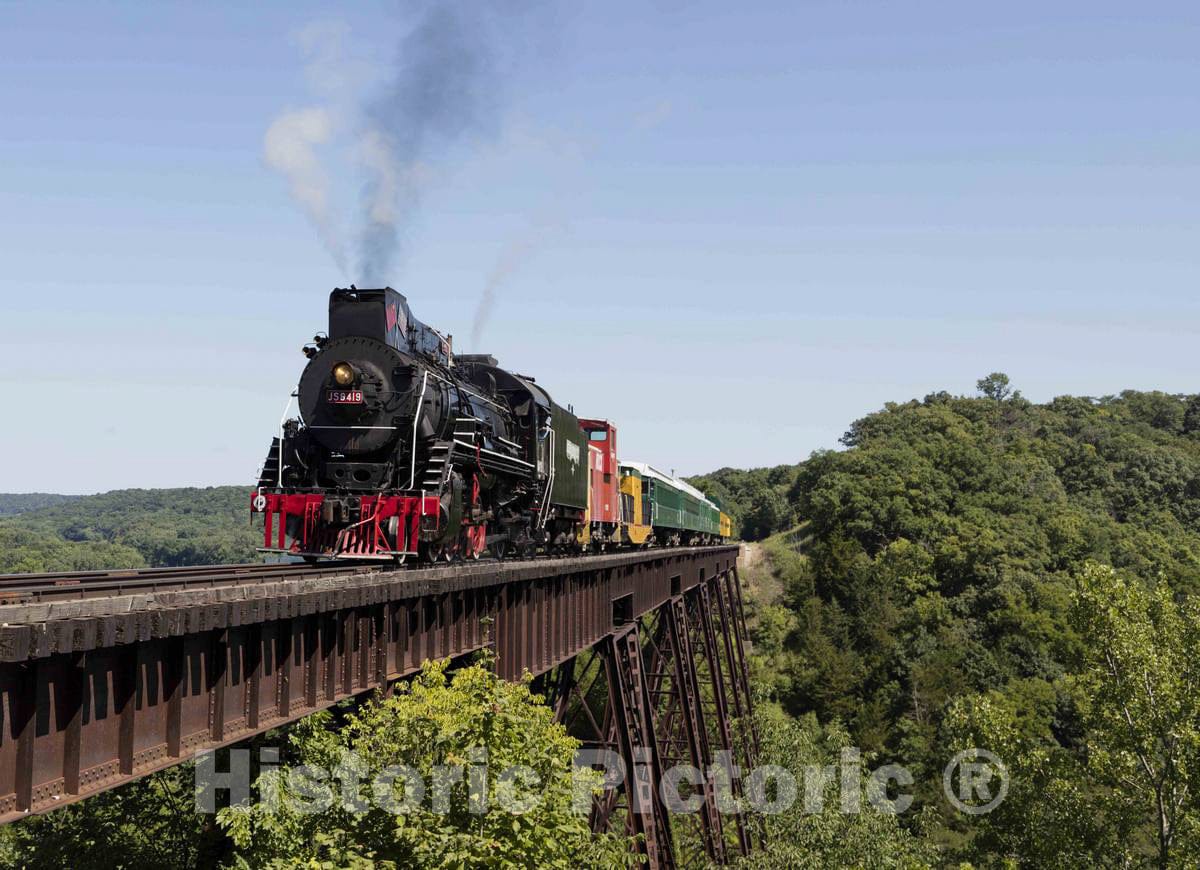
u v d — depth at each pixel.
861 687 66.25
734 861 32.62
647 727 25.16
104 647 7.50
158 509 153.88
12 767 6.87
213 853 12.96
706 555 45.53
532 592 18.06
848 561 80.00
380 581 11.47
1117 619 25.69
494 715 10.38
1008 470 101.25
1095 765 26.02
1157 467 101.38
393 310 17.61
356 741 10.51
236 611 8.73
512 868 9.59
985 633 69.69
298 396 17.34
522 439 22.91
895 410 142.38
